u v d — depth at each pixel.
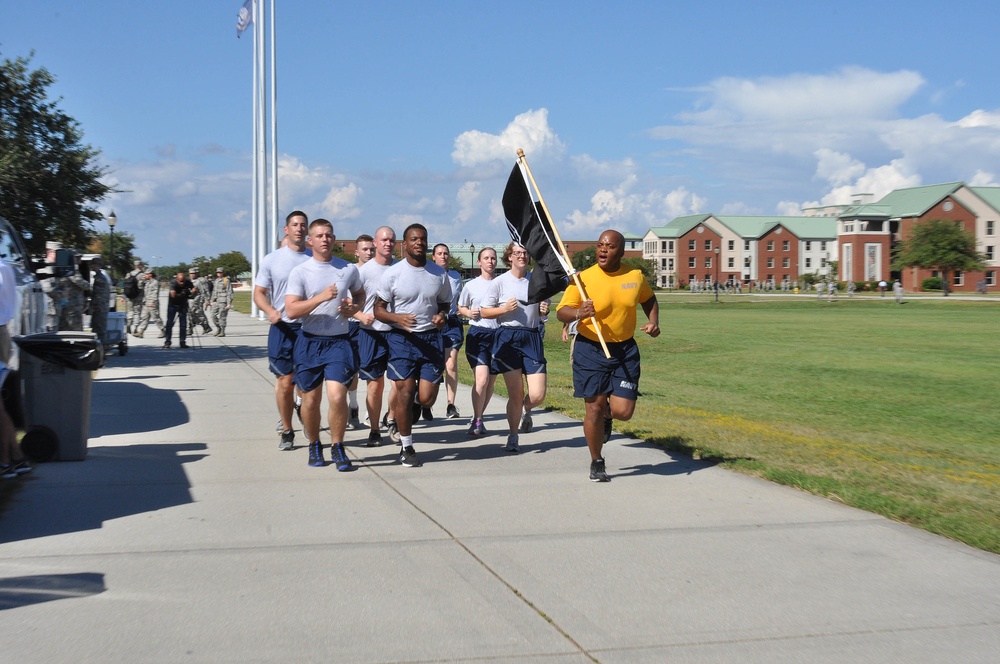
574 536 5.80
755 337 31.17
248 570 5.08
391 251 8.84
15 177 19.30
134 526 5.93
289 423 8.74
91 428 9.91
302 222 8.72
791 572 5.13
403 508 6.48
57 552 5.37
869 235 122.69
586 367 7.21
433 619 4.40
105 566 5.12
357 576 5.00
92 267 18.41
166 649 4.02
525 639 4.18
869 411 13.90
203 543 5.57
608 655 4.02
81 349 7.89
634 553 5.46
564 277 7.71
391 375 7.89
